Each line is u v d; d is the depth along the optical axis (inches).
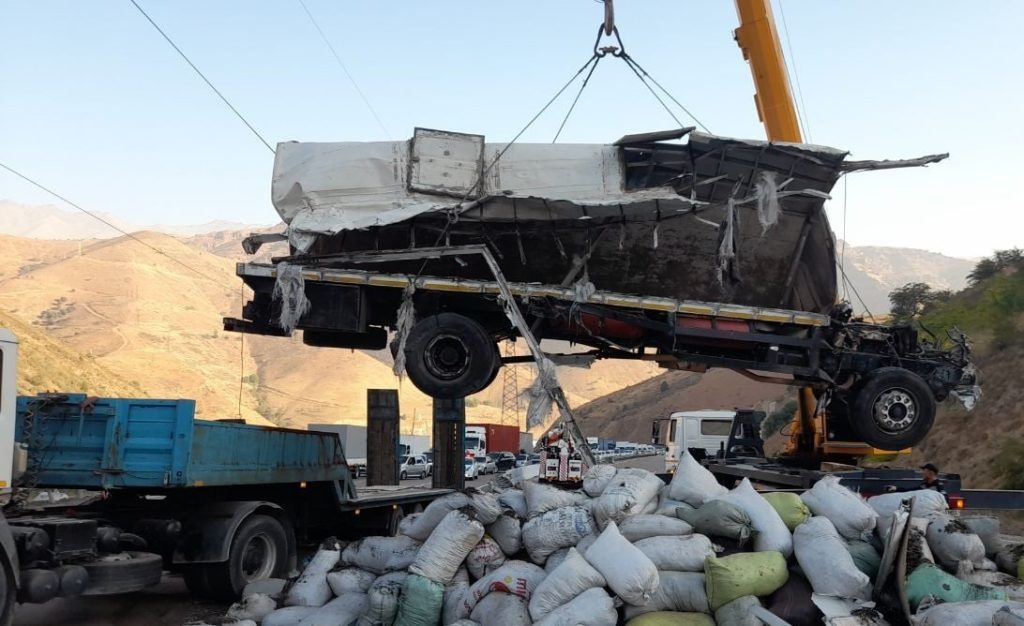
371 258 474.3
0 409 305.9
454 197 476.7
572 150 483.2
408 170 479.8
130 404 359.9
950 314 1354.6
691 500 319.3
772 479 478.3
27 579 297.3
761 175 474.9
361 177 479.5
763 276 509.7
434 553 299.4
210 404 5378.9
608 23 474.0
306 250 470.0
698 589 266.2
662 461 2338.8
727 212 464.4
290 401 6865.2
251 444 400.8
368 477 725.9
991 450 1011.3
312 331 519.5
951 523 298.0
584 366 551.5
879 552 289.6
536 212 472.7
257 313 502.3
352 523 531.5
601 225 484.1
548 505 312.2
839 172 478.9
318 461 465.1
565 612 256.4
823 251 508.1
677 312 490.0
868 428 499.8
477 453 1927.9
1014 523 633.0
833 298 514.0
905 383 498.6
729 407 3737.7
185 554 372.2
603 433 4724.4
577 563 267.9
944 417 1158.3
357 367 7829.7
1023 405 1043.3
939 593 263.7
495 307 498.9
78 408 359.3
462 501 339.0
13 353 312.0
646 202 460.8
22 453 335.0
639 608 266.1
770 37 623.2
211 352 7839.6
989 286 1392.7
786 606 264.8
